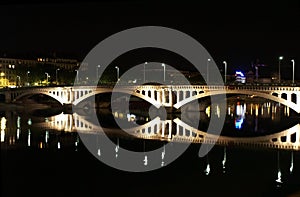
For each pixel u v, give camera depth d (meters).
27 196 34.47
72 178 41.78
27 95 170.12
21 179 40.62
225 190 38.00
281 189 38.25
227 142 73.25
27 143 68.12
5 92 159.00
